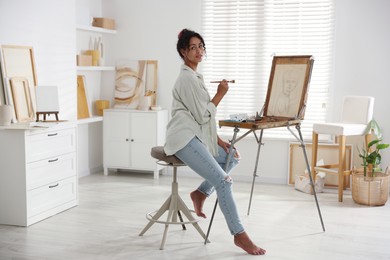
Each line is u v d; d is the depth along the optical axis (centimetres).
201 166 359
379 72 565
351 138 573
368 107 534
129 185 580
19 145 412
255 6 597
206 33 616
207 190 402
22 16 468
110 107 657
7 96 443
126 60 646
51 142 445
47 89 460
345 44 572
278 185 594
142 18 639
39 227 418
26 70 470
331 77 582
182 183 595
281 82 432
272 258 354
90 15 629
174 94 373
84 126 630
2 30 444
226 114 617
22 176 414
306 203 508
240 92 612
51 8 510
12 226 420
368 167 523
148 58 641
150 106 626
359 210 484
